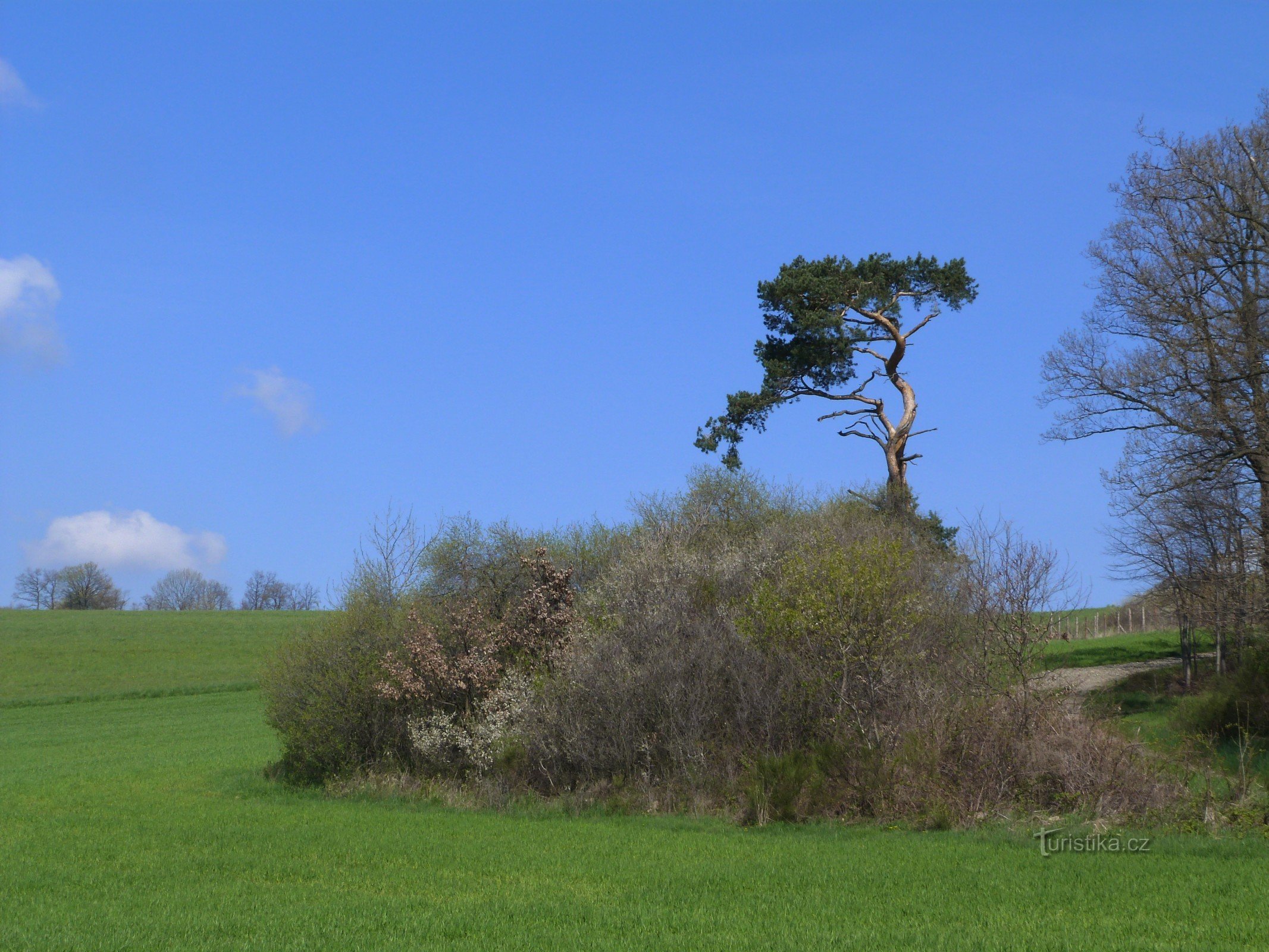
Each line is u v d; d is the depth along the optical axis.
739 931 9.90
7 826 18.69
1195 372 29.42
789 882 12.29
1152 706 28.91
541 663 22.69
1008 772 16.55
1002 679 18.53
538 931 10.07
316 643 24.00
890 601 19.42
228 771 27.61
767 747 19.36
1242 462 28.34
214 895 12.30
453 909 11.15
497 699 22.00
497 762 21.38
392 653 23.09
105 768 29.67
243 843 16.28
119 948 9.61
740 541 27.89
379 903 11.57
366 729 23.44
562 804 19.58
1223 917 10.06
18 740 39.62
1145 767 16.27
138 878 13.55
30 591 121.38
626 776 20.22
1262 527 27.70
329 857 14.90
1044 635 18.78
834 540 22.88
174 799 22.69
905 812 16.66
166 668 66.31
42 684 60.75
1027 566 18.97
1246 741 19.08
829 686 19.25
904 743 17.64
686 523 29.95
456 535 27.31
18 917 11.16
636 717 20.28
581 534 29.58
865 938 9.45
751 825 17.27
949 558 27.33
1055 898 11.03
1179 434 29.70
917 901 11.08
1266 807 14.92
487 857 14.56
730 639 20.70
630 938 9.69
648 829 17.25
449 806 20.66
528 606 24.14
